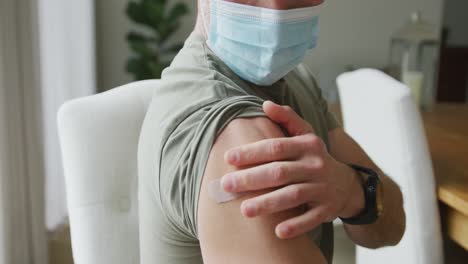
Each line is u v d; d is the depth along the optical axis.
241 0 0.69
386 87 1.35
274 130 0.62
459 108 2.37
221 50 0.71
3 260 2.06
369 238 0.92
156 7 3.04
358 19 3.36
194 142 0.59
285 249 0.56
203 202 0.58
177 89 0.66
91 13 3.05
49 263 2.39
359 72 1.61
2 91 1.98
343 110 1.76
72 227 0.96
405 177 1.33
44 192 2.33
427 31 2.40
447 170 1.42
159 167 0.63
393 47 2.68
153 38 3.18
